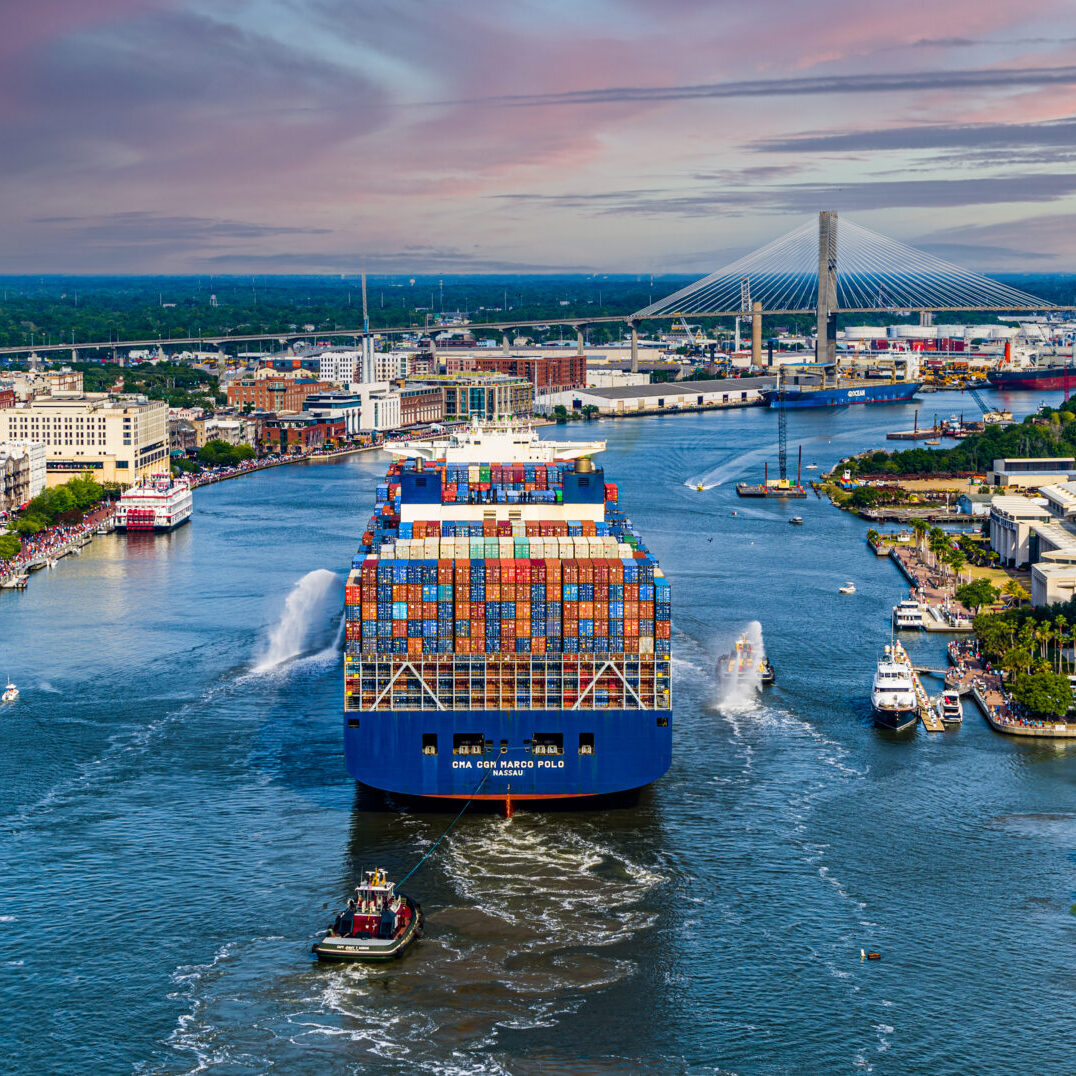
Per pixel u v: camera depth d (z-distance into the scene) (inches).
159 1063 5708.7
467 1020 5979.3
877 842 7509.8
